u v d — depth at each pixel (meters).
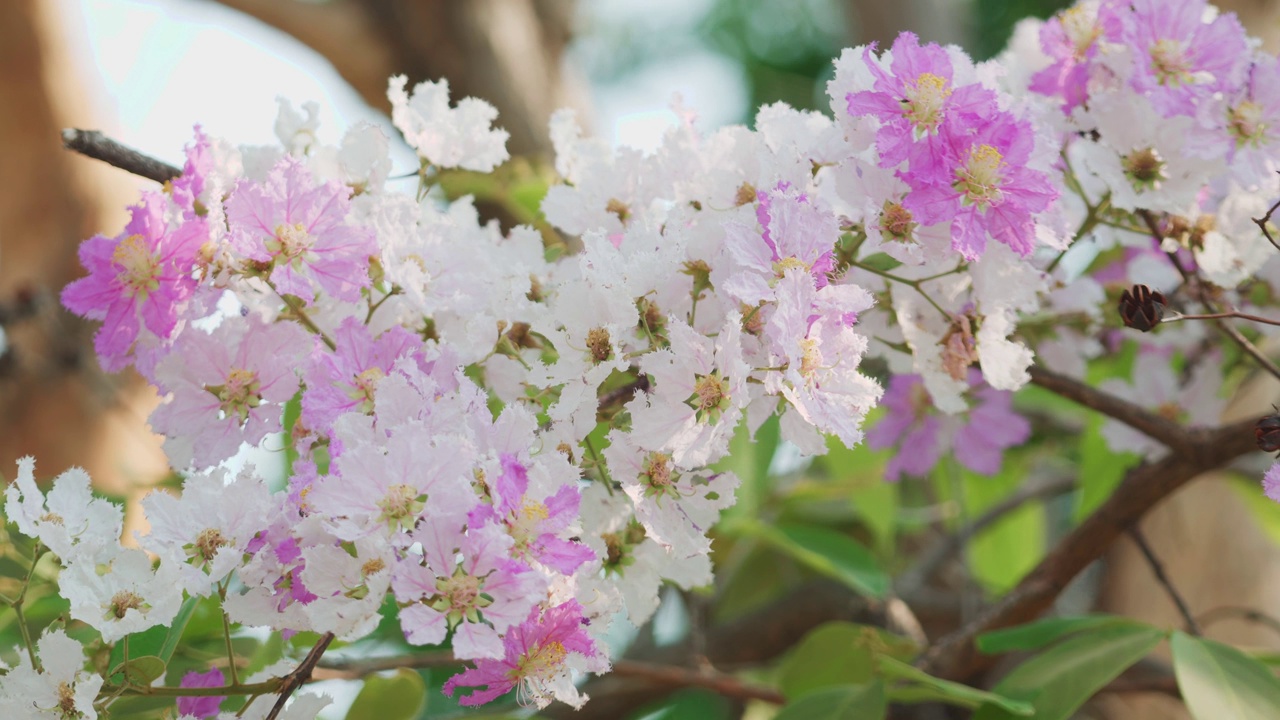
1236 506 1.40
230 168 0.92
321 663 1.04
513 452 0.86
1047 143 0.92
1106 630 1.04
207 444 0.91
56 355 1.51
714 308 0.90
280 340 0.92
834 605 1.47
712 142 0.95
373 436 0.86
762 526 1.25
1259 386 1.27
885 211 0.92
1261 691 0.98
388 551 0.84
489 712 1.13
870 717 1.03
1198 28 0.98
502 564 0.84
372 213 0.94
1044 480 1.58
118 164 0.94
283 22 1.74
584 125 1.85
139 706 0.96
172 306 0.91
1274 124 0.97
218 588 0.88
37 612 1.05
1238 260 1.01
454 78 1.75
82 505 0.89
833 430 0.87
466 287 0.94
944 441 1.19
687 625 1.60
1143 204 0.98
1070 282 1.10
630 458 0.89
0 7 1.71
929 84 0.91
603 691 1.41
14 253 1.76
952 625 1.53
